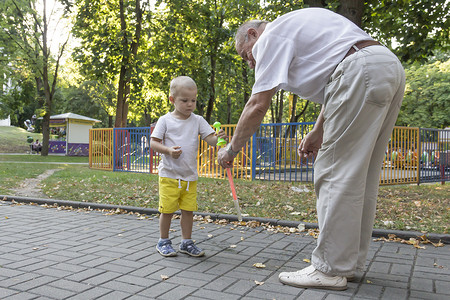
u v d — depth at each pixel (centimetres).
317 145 313
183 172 346
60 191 734
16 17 2220
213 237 417
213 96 2056
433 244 384
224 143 350
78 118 2636
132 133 1284
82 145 2669
